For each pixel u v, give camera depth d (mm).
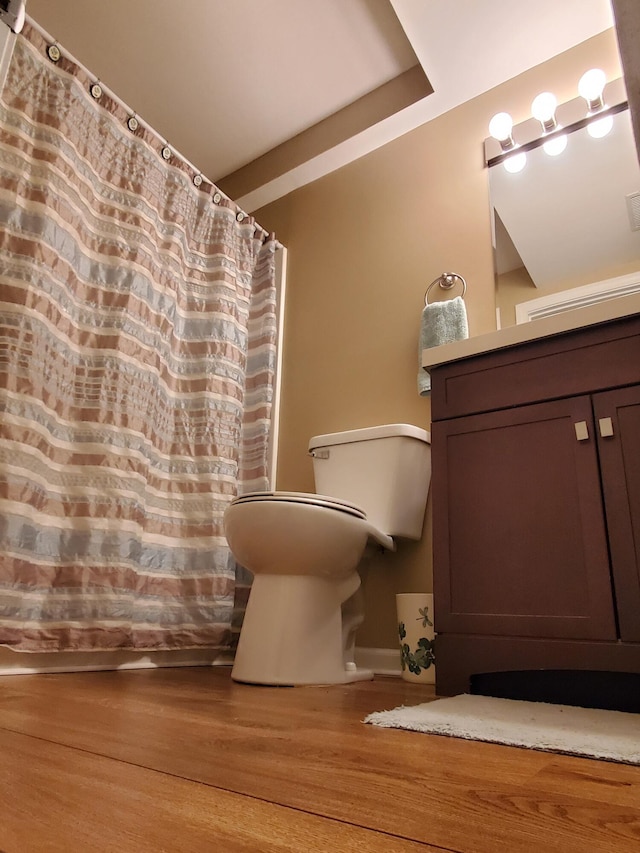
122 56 2453
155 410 1966
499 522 1425
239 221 2529
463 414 1566
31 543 1509
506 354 1540
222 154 2930
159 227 2115
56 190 1710
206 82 2557
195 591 1946
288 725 914
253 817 481
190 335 2203
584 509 1314
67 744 721
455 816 503
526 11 2109
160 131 2809
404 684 1610
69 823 454
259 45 2396
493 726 928
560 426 1404
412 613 1720
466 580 1432
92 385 1750
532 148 2264
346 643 1754
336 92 2605
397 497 1866
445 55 2262
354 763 679
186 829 448
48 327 1631
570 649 1253
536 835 463
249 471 2283
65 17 2295
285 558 1555
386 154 2633
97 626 1595
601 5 2088
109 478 1707
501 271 2178
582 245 2088
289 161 2811
